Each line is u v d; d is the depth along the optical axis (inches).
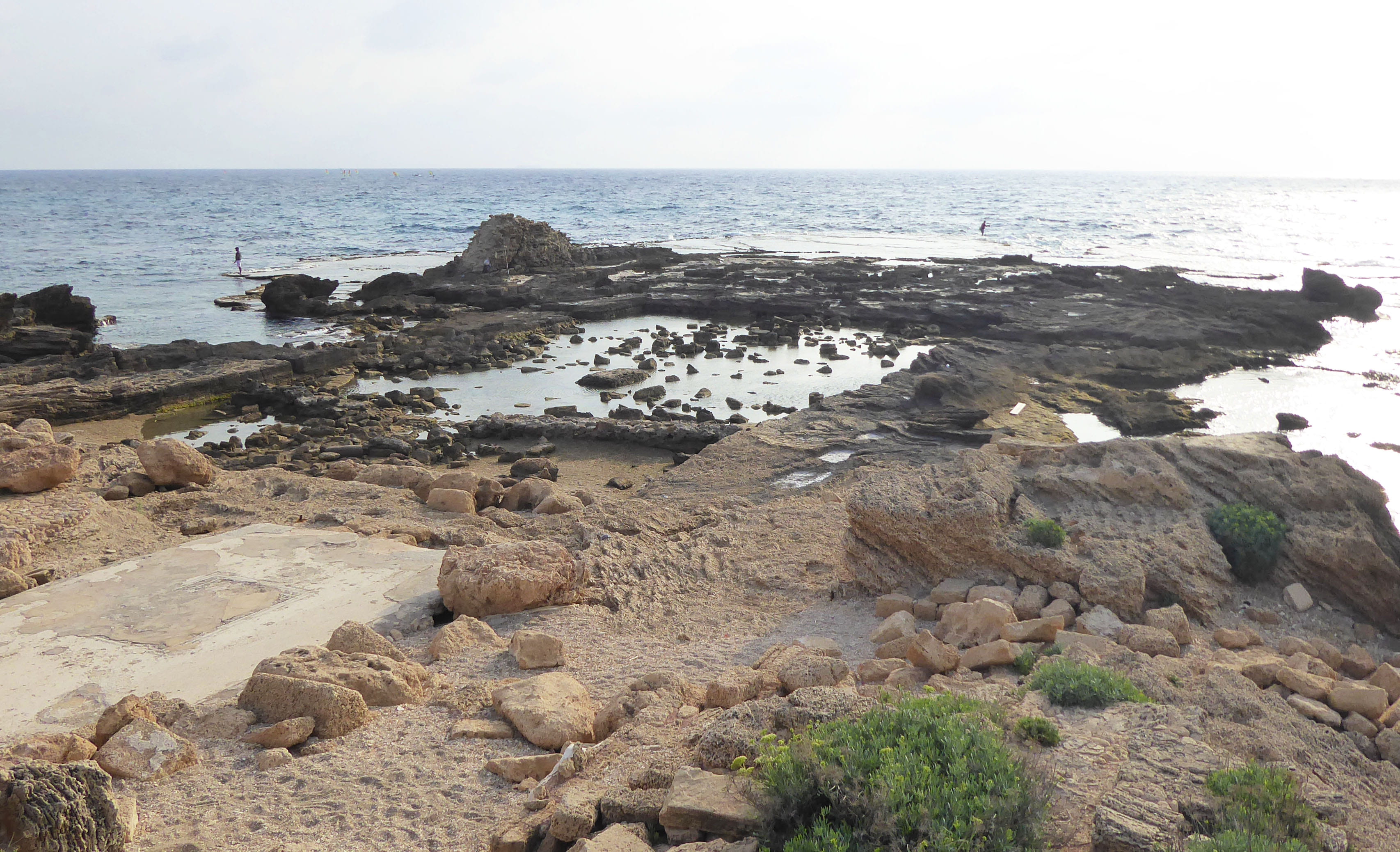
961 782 230.5
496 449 1164.5
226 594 512.4
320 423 1302.9
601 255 3117.6
